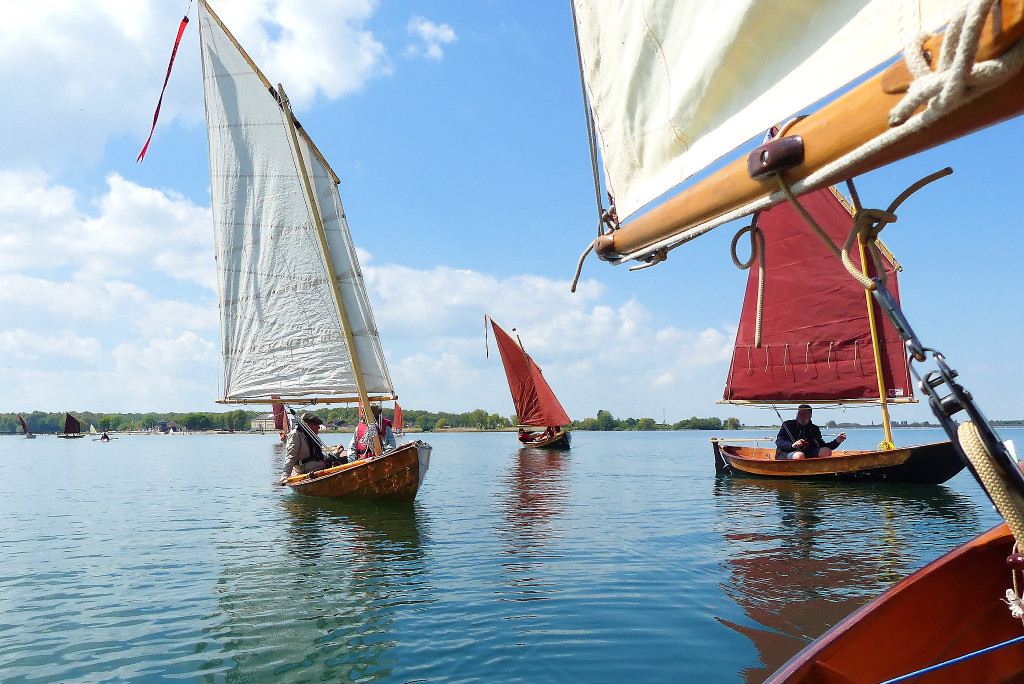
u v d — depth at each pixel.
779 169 1.72
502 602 5.70
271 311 16.75
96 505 13.91
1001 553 3.09
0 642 4.84
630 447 55.47
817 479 15.59
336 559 7.70
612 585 6.22
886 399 15.81
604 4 2.68
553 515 11.27
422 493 15.41
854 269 1.86
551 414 42.56
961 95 1.19
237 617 5.39
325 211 16.83
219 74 16.61
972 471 2.02
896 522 9.68
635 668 4.13
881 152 1.45
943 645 2.73
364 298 17.14
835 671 2.44
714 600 5.63
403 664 4.28
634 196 2.69
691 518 10.58
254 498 15.16
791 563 7.00
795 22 1.76
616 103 2.71
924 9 1.32
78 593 6.29
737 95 2.03
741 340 18.77
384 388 17.22
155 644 4.76
